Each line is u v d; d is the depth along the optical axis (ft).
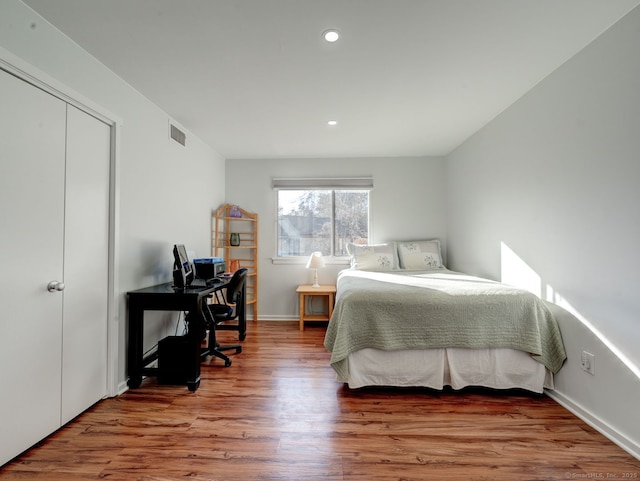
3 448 4.71
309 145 12.37
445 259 13.82
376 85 7.63
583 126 6.14
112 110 6.96
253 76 7.20
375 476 4.60
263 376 8.09
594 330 5.88
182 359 7.48
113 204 6.95
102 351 6.75
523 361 7.09
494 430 5.75
